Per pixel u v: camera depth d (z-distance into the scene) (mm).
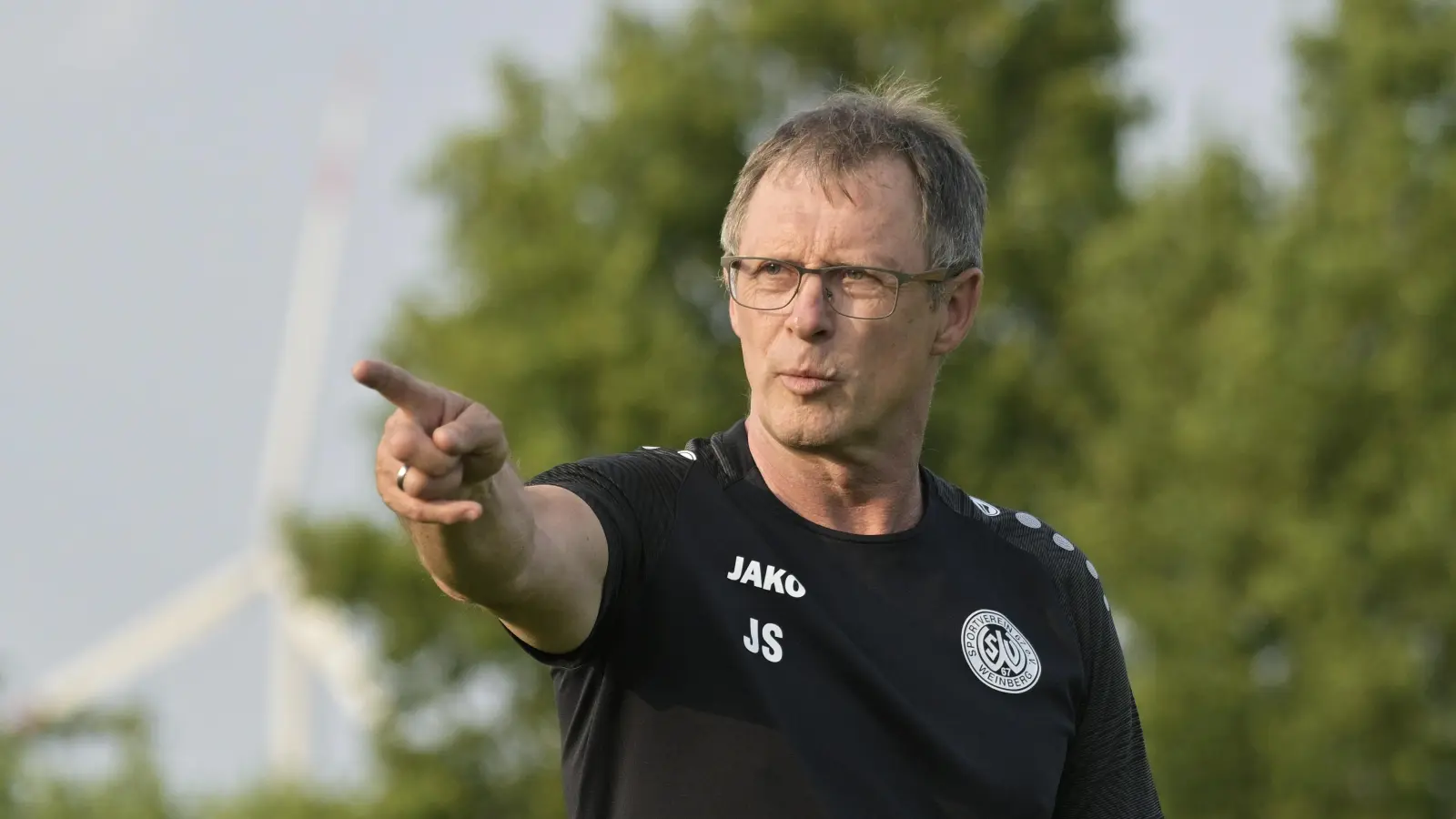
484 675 32719
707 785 5441
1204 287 32344
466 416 4492
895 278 5852
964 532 6246
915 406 6094
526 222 32531
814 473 5938
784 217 5855
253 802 30469
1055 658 6168
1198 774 27516
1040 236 33500
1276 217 32312
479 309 32094
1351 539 28281
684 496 5758
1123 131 35594
